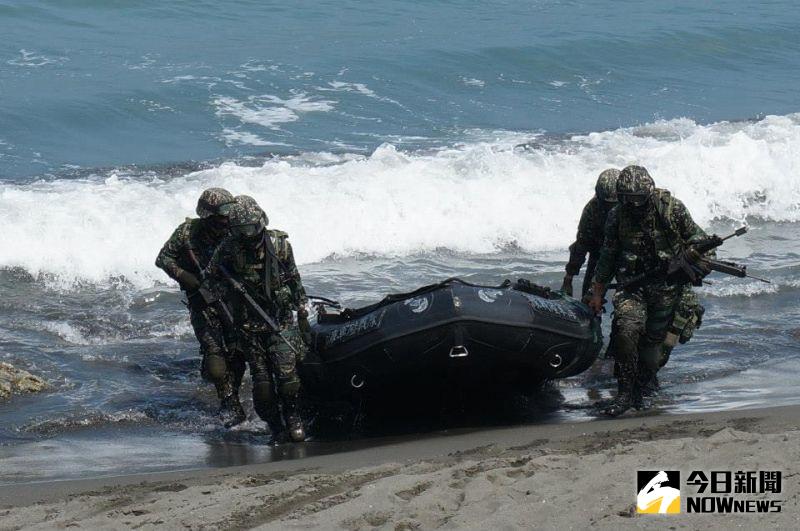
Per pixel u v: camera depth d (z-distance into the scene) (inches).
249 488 509.7
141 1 2326.5
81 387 771.4
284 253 669.3
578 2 2623.0
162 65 1909.4
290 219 1155.9
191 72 1873.8
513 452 562.9
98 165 1417.3
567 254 1165.7
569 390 759.7
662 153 1376.7
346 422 709.9
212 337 718.5
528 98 1872.5
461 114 1742.1
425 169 1259.8
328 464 581.9
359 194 1196.5
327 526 433.1
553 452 546.6
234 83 1824.6
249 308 668.1
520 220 1210.0
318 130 1617.9
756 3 2694.4
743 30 2377.0
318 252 1135.0
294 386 668.1
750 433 526.6
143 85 1782.7
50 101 1681.8
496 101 1836.9
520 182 1256.8
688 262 666.2
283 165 1288.1
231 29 2191.2
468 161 1283.2
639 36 2273.6
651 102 1894.7
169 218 1125.7
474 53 2059.5
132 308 969.5
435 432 669.3
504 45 2116.1
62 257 1058.7
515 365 670.5
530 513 424.8
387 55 2031.3
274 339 669.3
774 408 648.4
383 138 1583.4
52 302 976.9
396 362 652.7
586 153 1371.8
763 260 1113.4
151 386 778.8
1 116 1608.0
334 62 1975.9
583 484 458.3
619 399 689.6
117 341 877.8
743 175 1343.5
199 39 2105.1
